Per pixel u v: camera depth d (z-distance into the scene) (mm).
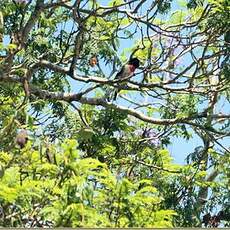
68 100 20562
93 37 21750
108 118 21812
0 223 12898
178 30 20094
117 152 22000
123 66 20281
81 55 21969
